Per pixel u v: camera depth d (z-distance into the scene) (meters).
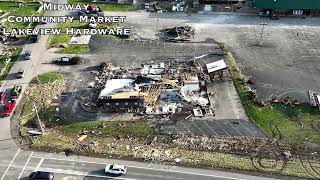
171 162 71.62
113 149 74.44
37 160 71.75
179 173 69.44
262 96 87.12
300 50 102.31
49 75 93.00
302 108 83.88
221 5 121.62
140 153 73.56
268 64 97.12
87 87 89.38
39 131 78.19
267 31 110.38
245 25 113.12
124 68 94.81
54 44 104.12
